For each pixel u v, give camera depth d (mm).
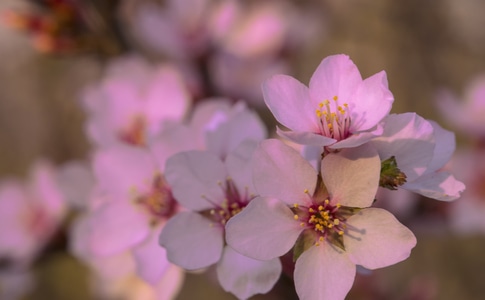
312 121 197
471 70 538
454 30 535
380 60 542
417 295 357
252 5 351
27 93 598
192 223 211
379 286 335
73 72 573
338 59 199
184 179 212
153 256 227
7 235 322
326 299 193
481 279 544
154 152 232
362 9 520
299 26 359
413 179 196
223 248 209
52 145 597
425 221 300
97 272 271
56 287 555
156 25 320
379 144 197
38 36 298
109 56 302
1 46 594
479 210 304
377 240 193
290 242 195
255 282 205
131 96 271
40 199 324
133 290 270
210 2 329
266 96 195
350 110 196
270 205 195
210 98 313
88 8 296
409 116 197
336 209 196
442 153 203
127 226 233
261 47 335
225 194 213
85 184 271
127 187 235
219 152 220
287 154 196
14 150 609
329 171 195
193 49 322
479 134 330
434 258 544
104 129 269
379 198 285
